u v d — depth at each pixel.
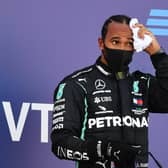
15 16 13.46
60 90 9.20
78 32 13.62
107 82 9.21
